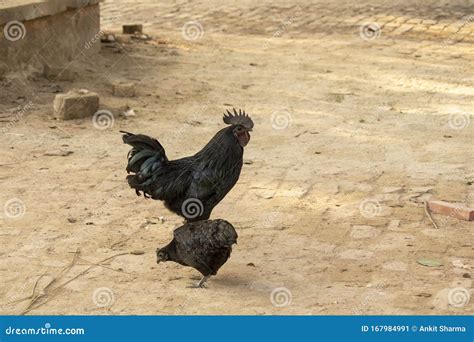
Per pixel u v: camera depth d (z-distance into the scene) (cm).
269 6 3297
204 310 1077
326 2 3378
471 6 3322
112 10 3191
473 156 1712
